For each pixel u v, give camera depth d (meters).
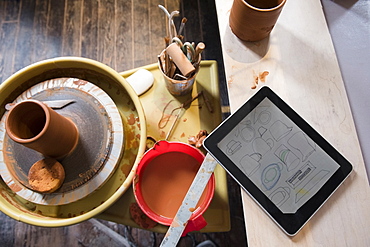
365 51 0.76
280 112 0.75
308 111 0.77
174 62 0.76
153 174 0.90
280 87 0.78
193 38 1.58
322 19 0.83
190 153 0.88
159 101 1.00
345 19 0.82
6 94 0.87
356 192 0.71
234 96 0.79
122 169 0.87
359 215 0.69
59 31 1.59
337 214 0.70
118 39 1.58
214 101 0.99
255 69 0.80
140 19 1.60
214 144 0.73
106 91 0.94
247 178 0.71
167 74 0.86
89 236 1.37
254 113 0.75
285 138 0.74
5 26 1.60
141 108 0.84
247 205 0.71
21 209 0.83
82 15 1.61
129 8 1.62
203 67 1.03
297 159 0.72
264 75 0.80
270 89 0.76
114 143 0.84
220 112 0.99
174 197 0.89
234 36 0.83
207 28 1.60
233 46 0.82
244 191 0.72
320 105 0.77
